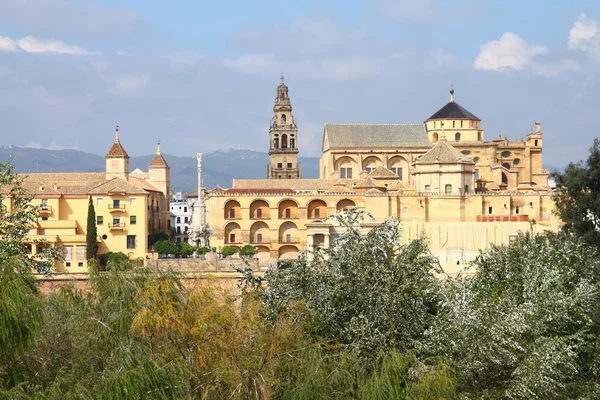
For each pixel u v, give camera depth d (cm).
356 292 5028
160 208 19812
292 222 17550
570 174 9775
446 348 4709
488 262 5750
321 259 5450
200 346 4381
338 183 18962
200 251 16212
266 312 4988
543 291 5041
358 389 4462
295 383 4419
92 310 4634
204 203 19050
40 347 4297
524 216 16288
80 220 15512
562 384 4544
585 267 5834
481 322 4675
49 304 4638
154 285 4553
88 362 4300
